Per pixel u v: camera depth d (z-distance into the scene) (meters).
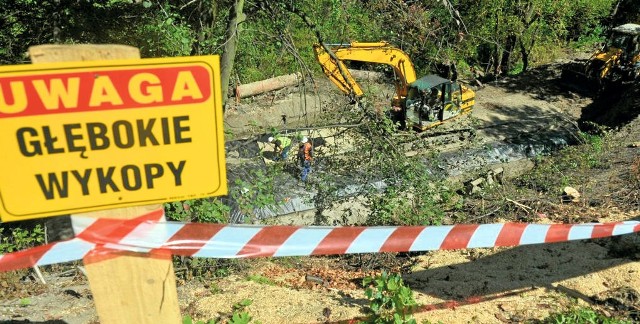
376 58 15.26
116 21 10.66
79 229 1.80
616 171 11.76
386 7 10.62
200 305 5.40
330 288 6.39
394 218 9.41
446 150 15.65
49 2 10.02
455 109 17.17
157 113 1.72
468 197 11.79
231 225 2.19
